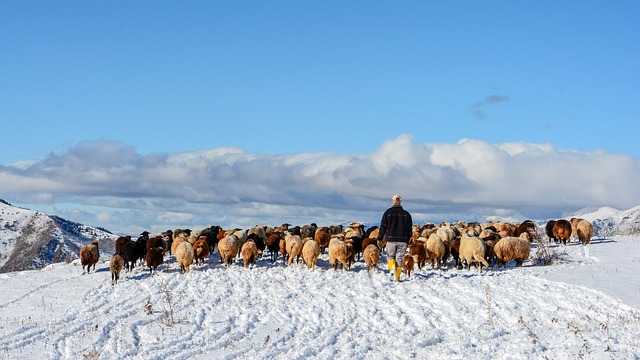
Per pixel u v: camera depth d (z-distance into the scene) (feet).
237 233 87.61
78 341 44.83
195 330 47.98
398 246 65.62
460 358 39.40
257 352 42.19
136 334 47.14
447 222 107.96
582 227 94.43
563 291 56.49
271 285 64.23
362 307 54.44
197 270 75.82
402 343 44.57
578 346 38.22
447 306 53.78
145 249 82.48
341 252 71.92
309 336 46.60
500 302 53.72
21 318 52.75
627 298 52.16
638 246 89.04
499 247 73.41
